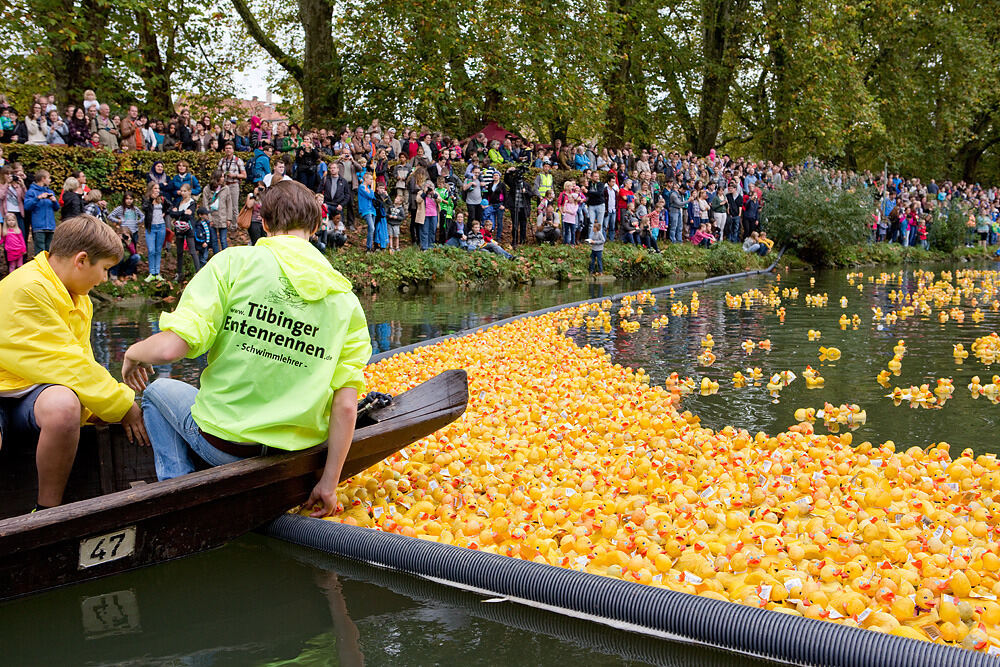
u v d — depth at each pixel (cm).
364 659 278
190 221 1505
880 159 3606
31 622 300
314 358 352
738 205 2561
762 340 1025
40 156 1517
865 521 376
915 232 3141
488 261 1881
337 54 2458
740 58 3253
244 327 346
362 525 381
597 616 306
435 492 419
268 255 351
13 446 361
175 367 814
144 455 394
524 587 321
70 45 1781
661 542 361
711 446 507
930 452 506
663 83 3281
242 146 1892
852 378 775
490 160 2133
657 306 1465
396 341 991
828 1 2927
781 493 418
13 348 348
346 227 1972
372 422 400
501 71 2366
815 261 2642
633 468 462
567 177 2280
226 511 357
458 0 2258
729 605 289
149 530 334
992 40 3722
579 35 2467
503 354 847
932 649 254
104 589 325
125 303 1361
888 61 3469
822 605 299
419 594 330
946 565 330
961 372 804
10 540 285
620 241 2319
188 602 318
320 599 324
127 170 1634
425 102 2305
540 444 512
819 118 3000
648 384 745
